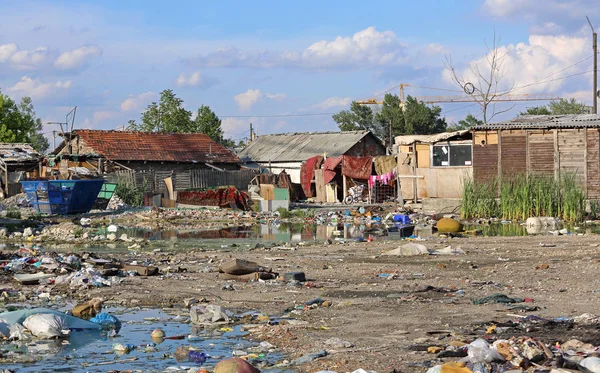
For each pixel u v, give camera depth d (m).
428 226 30.47
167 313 12.55
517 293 13.43
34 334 10.83
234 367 7.98
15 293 14.52
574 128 34.88
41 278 15.80
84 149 51.50
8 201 40.59
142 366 9.19
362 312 11.96
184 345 10.20
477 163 36.22
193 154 54.50
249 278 15.77
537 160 35.47
